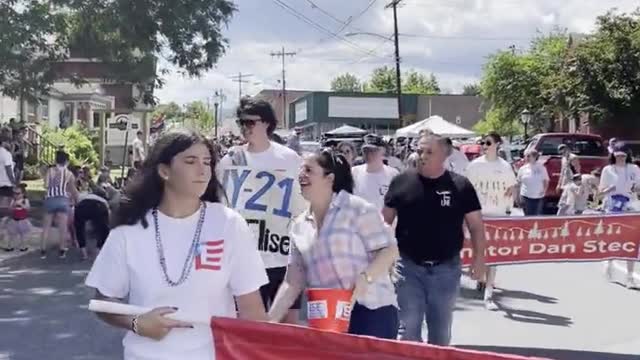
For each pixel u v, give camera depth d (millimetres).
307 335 3660
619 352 8859
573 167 23109
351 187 5441
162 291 3518
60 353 8656
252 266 3670
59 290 12461
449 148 7043
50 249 16844
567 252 10125
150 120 34781
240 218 3684
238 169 6508
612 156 14641
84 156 36750
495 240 10070
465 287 12578
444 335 6672
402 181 6672
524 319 10469
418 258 6590
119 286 3588
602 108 39969
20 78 24234
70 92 47719
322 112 78938
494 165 11680
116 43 24328
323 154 5332
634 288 12836
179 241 3564
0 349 8797
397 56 57125
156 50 24641
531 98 57844
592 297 12086
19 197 17031
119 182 25156
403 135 38781
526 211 16422
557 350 8930
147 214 3576
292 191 6473
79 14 23656
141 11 23516
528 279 13625
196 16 24328
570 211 18422
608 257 10156
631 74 39719
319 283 5281
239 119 6551
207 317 3559
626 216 10109
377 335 5344
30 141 35875
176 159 3543
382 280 5402
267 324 3646
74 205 16469
